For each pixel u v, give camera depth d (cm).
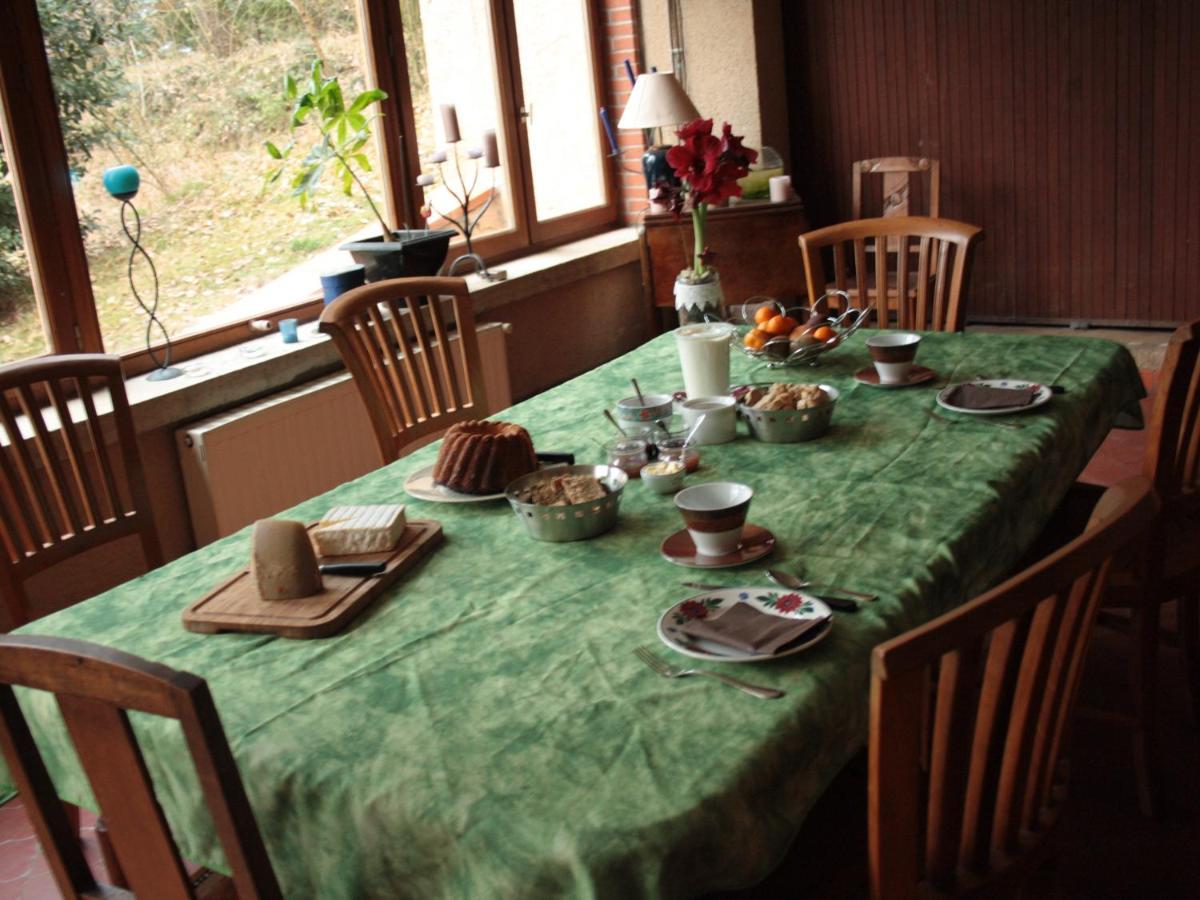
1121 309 501
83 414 307
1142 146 479
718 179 293
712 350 231
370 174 425
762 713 130
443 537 190
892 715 106
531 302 472
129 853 118
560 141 516
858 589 157
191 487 329
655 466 202
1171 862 202
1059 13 480
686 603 153
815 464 206
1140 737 212
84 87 330
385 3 420
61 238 323
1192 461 212
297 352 356
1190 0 455
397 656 152
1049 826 140
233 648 159
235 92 373
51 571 303
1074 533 234
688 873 113
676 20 516
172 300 359
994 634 120
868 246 527
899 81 520
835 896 140
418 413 275
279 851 133
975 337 277
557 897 113
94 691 109
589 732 129
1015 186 509
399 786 124
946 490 188
